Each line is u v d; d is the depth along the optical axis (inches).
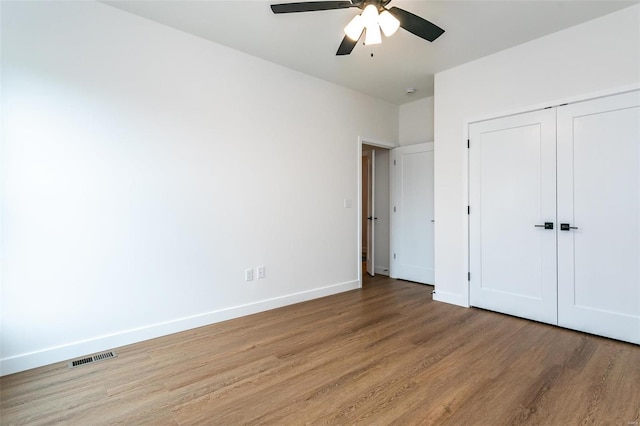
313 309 136.1
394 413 66.8
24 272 85.5
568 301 111.4
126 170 100.8
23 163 85.1
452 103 141.3
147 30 104.4
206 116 117.5
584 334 106.9
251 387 76.9
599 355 91.7
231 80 123.7
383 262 203.3
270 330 112.7
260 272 133.0
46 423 64.4
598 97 104.3
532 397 71.9
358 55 129.8
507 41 118.6
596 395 72.4
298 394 73.9
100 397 73.2
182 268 112.2
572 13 101.3
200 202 116.1
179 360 90.7
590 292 106.8
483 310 133.0
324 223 156.9
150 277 105.5
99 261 96.3
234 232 125.1
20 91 84.7
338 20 104.9
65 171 90.7
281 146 139.7
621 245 100.7
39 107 87.0
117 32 98.9
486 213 131.7
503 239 127.3
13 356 84.0
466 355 92.6
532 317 119.9
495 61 127.6
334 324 118.3
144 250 104.3
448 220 143.7
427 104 181.5
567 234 111.2
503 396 72.4
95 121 95.3
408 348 97.6
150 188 105.3
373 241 205.2
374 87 165.8
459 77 138.7
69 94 91.2
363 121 174.6
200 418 65.7
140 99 103.3
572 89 109.3
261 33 113.1
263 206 133.8
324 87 156.1
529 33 113.3
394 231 193.5
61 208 90.3
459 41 118.5
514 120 123.1
